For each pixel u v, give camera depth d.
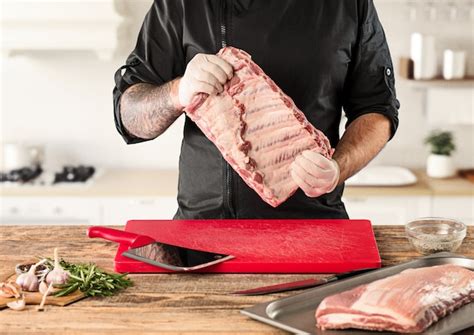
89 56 4.53
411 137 4.55
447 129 4.54
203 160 2.46
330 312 1.62
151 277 1.93
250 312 1.68
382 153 4.56
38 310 1.73
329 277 1.90
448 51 4.33
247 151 2.09
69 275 1.85
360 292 1.68
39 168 4.48
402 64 4.42
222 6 2.45
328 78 2.44
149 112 2.32
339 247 2.08
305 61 2.43
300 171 2.02
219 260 1.97
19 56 4.54
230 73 2.08
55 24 4.14
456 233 2.04
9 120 4.62
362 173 4.30
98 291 1.81
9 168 4.48
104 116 4.59
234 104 2.08
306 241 2.13
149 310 1.73
